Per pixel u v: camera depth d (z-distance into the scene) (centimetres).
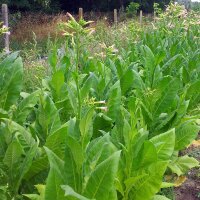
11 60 354
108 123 347
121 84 446
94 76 398
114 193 225
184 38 766
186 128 376
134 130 288
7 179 269
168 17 822
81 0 2420
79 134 247
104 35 955
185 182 439
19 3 1898
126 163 287
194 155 491
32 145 273
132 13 2006
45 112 308
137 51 704
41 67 470
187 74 534
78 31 311
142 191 279
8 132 280
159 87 402
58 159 221
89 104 288
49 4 2102
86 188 220
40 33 1395
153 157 270
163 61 596
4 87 346
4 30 361
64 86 385
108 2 2505
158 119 399
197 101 487
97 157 236
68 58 448
